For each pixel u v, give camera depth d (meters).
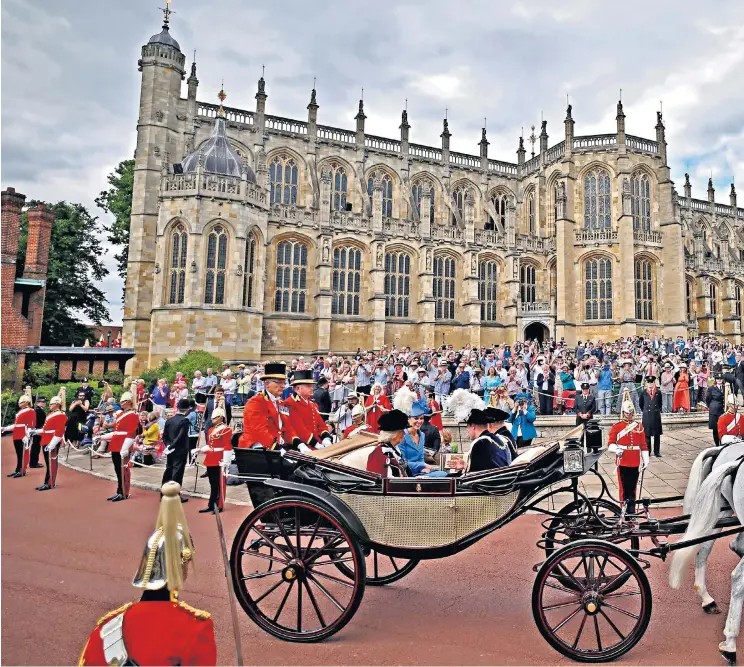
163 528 3.80
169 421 14.28
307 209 48.41
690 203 73.00
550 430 21.81
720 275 65.19
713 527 6.68
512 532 11.17
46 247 37.91
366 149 55.72
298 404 8.27
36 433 17.56
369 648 6.24
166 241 40.19
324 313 46.78
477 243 55.12
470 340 53.12
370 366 28.61
